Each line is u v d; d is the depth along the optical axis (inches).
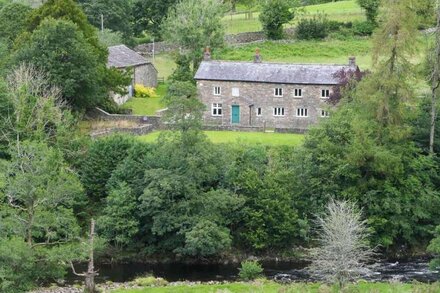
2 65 4503.0
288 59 6003.9
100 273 3331.7
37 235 2940.5
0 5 7204.7
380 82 3644.2
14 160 2876.5
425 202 3617.1
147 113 4916.3
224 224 3535.9
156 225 3457.2
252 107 4751.5
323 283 2888.8
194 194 3454.7
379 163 3545.8
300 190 3654.0
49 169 2866.6
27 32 4726.9
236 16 7253.9
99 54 4766.2
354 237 2785.4
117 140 3828.7
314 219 3580.2
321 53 6082.7
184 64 5413.4
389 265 3422.7
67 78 4320.9
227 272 3348.9
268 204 3528.5
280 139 4242.1
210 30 5551.2
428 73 3919.8
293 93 4677.7
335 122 3700.8
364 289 2876.5
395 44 3634.4
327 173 3641.7
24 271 2738.7
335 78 4500.5
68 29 4370.1
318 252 2851.9
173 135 3587.6
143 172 3619.6
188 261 3506.4
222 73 4783.5
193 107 3481.8
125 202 3531.0
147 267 3437.5
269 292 2886.3
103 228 3538.4
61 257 2783.0
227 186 3604.8
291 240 3582.7
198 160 3476.9
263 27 6441.9
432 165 3693.4
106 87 4719.5
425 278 3196.4
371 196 3553.2
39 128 3762.3
